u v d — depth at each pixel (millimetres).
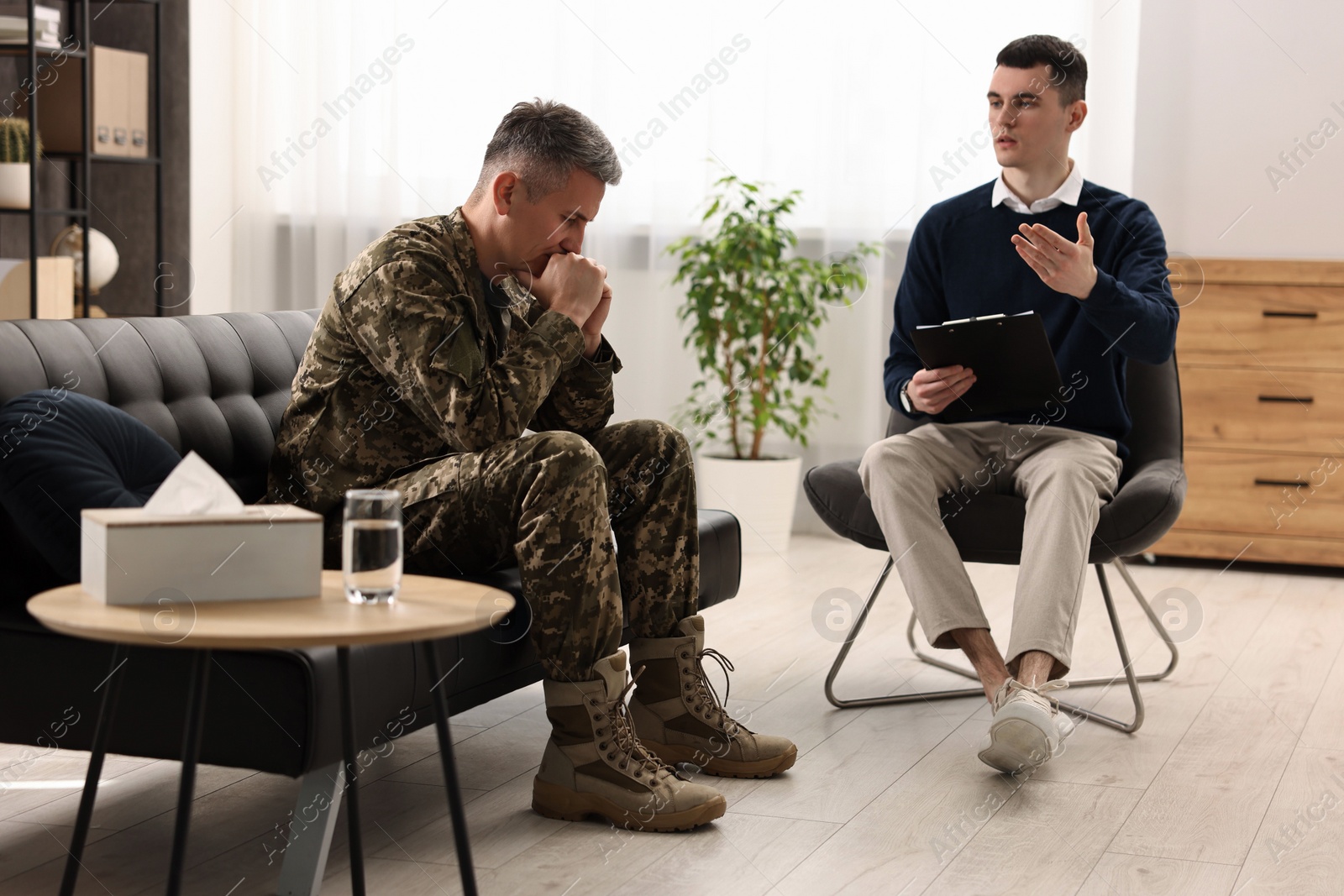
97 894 1512
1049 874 1609
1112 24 3910
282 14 4574
